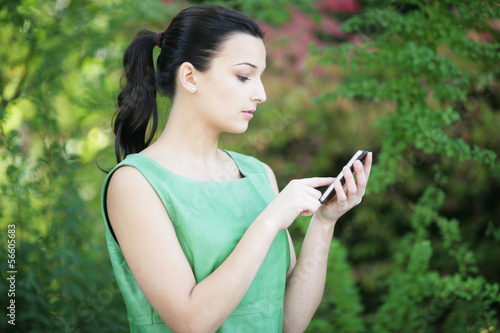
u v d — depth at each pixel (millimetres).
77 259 2543
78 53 3146
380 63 2582
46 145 2715
